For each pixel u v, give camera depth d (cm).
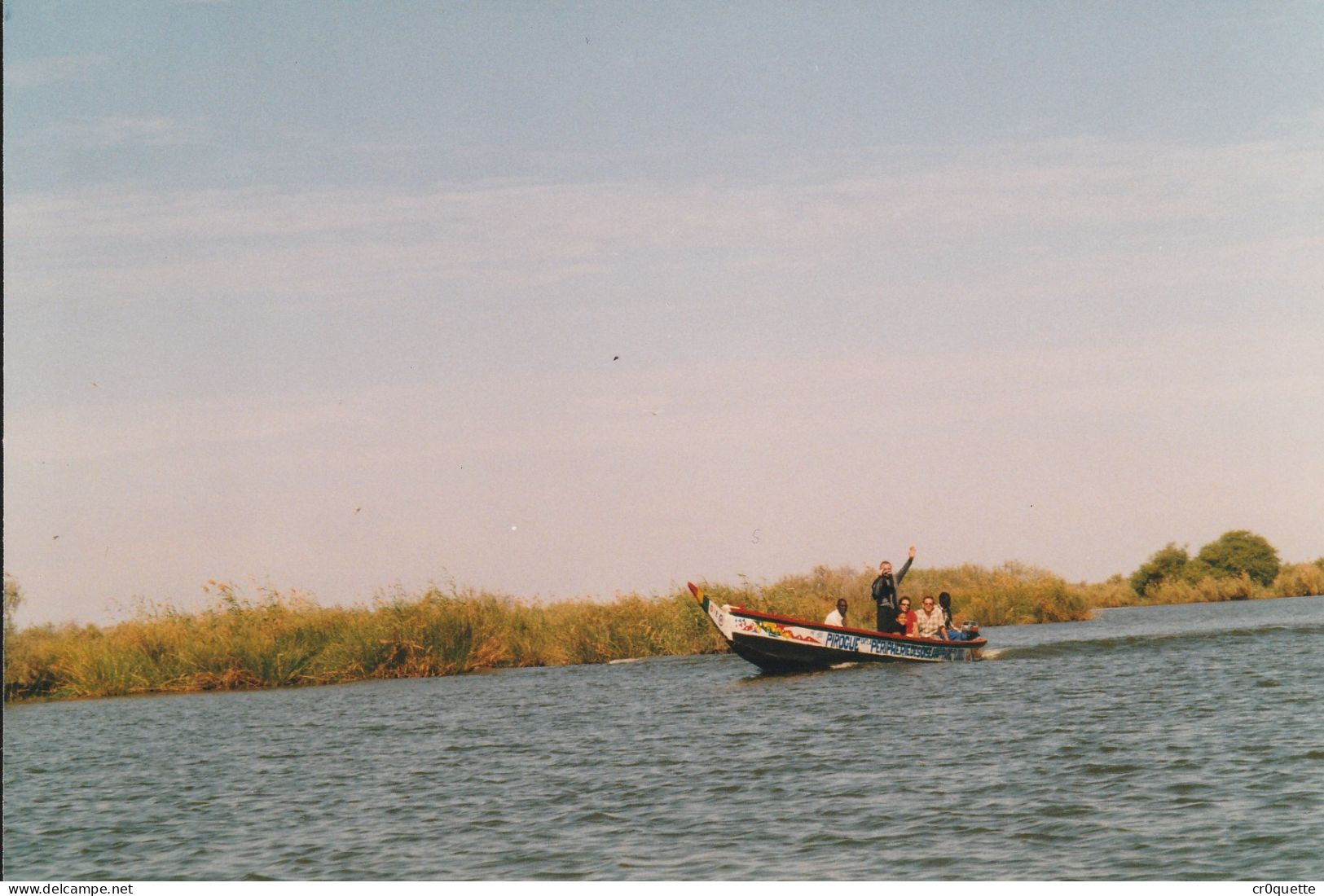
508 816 1351
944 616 2906
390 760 1798
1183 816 1183
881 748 1645
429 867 1153
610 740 1867
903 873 1050
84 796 1641
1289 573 6550
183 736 2231
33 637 3350
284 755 1911
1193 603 6306
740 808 1323
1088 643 3069
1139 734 1644
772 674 2723
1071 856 1074
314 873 1157
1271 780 1312
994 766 1472
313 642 3272
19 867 1245
